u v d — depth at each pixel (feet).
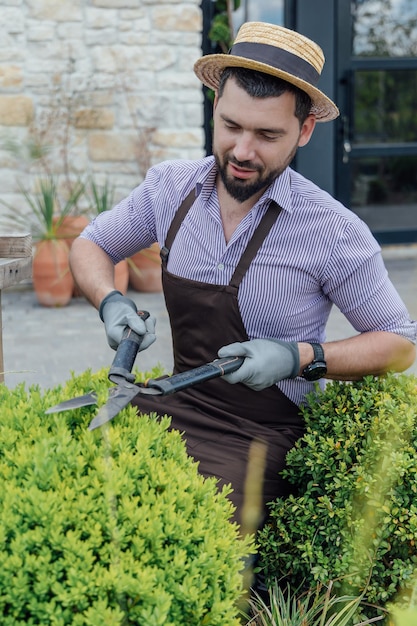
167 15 23.73
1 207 23.67
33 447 5.73
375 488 6.91
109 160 24.12
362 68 27.35
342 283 7.72
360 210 28.58
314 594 7.39
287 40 7.15
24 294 24.14
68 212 23.09
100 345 18.71
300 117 7.28
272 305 7.69
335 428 7.27
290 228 7.59
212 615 5.15
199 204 7.87
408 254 28.02
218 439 7.70
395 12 27.22
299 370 7.39
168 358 17.12
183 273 7.95
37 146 11.43
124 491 5.43
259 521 7.50
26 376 16.35
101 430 5.93
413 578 6.82
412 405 7.25
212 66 7.57
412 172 28.60
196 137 24.38
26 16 23.08
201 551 5.33
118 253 8.91
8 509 5.18
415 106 28.09
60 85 23.54
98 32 23.52
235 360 6.98
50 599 4.95
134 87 23.91
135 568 5.06
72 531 5.14
